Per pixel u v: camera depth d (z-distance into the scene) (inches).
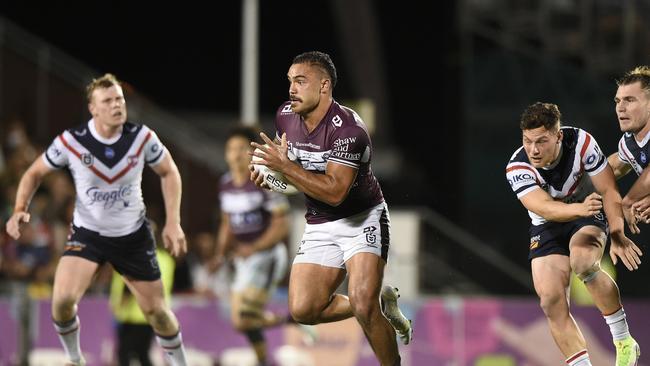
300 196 1985.7
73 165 936.3
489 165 2293.3
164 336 978.7
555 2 2257.6
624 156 844.0
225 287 1633.9
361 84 3014.3
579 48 2245.3
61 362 1432.1
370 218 833.5
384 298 860.0
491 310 1440.7
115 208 938.1
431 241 1792.6
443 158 2738.7
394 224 1742.1
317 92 796.0
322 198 776.3
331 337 1437.0
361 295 807.1
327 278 836.6
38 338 1437.0
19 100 2081.7
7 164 1868.8
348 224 832.3
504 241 2235.5
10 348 1435.8
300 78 794.8
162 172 960.3
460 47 2342.5
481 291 1758.1
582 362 807.7
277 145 776.9
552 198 824.9
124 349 1347.2
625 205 812.0
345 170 784.3
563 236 839.1
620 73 2191.2
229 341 1434.5
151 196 1998.0
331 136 793.6
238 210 1311.5
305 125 807.7
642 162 826.8
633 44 2190.0
